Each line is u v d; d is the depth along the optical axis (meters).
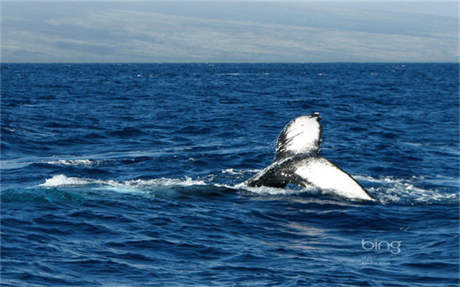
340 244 17.34
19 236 16.98
